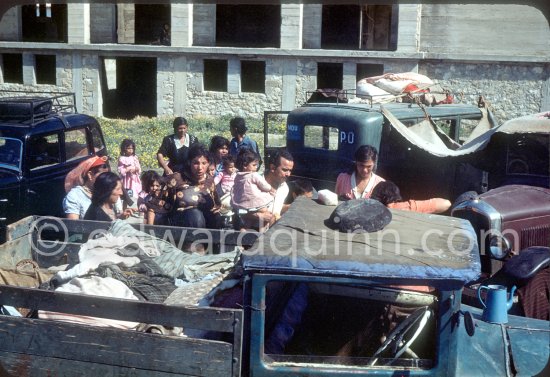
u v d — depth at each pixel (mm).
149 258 5090
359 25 27406
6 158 9195
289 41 23891
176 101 25297
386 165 9547
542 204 6750
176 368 3561
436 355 3408
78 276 4668
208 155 7055
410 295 3605
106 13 26438
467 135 11531
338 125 9562
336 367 3436
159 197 6887
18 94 26312
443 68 22922
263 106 24500
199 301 4121
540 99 22234
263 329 3408
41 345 3734
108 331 3643
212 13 25266
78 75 25828
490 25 22453
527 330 3756
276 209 6906
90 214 6312
